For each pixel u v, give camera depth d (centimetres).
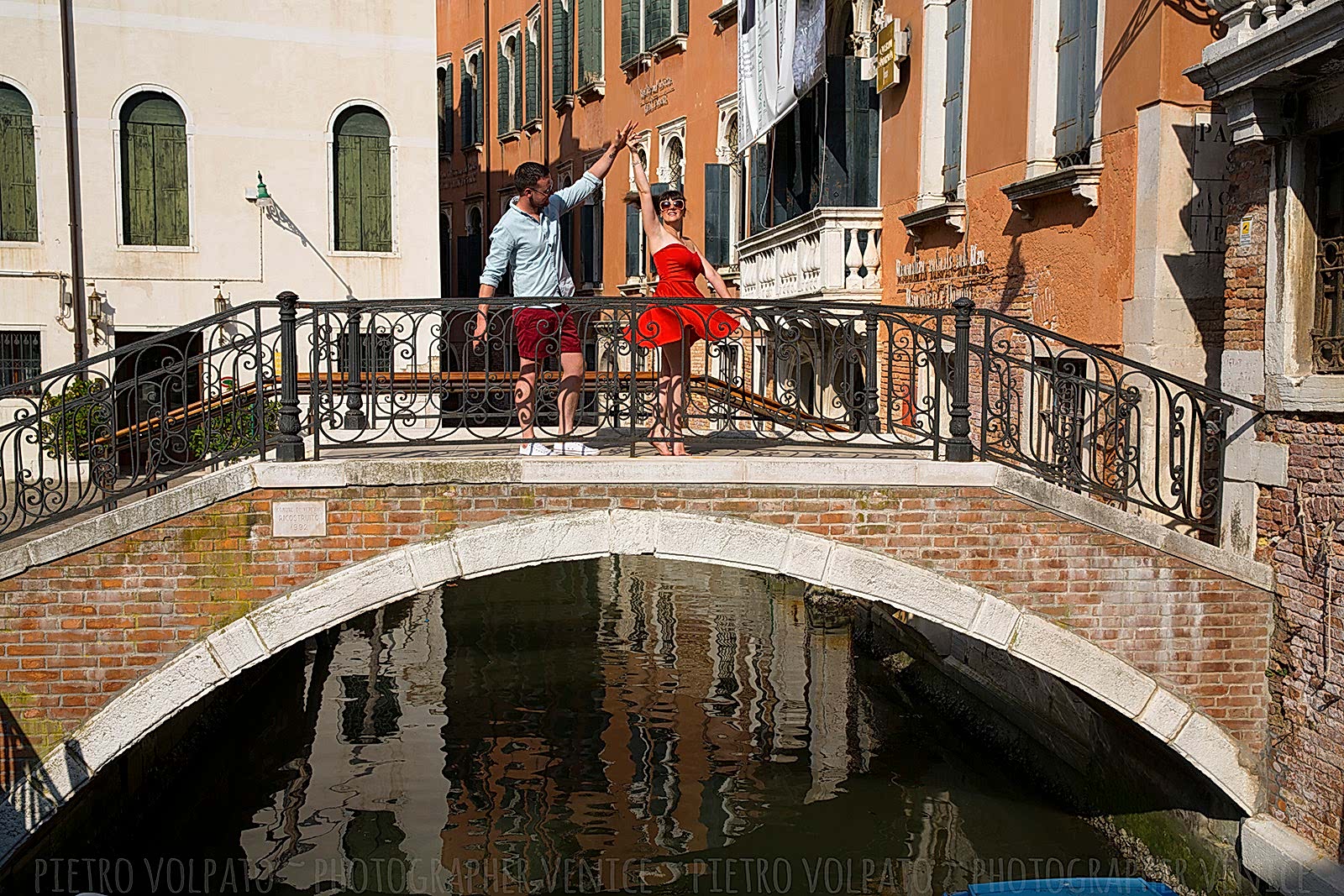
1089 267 910
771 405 759
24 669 658
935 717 1105
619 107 2128
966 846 851
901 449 761
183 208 1403
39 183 1339
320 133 1440
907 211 1236
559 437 710
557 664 1298
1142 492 721
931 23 1172
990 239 1071
